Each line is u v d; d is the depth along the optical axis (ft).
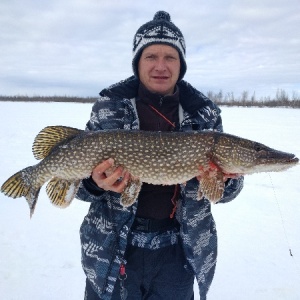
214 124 3.30
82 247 3.00
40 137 3.25
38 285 4.34
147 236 2.94
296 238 5.70
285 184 9.14
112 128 3.03
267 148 3.40
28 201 3.29
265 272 4.72
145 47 3.05
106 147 2.99
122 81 3.24
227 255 5.16
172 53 3.04
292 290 4.32
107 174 2.97
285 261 4.98
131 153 2.99
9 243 5.40
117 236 2.82
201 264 2.98
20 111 39.27
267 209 7.11
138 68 3.19
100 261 2.85
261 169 3.33
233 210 7.06
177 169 3.06
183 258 3.05
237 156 3.22
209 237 3.08
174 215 3.04
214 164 3.16
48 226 6.12
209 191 2.98
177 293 3.09
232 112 47.62
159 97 3.10
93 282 2.89
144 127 3.15
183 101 3.18
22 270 4.64
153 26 3.03
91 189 2.95
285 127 24.29
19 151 13.38
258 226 6.21
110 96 3.07
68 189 3.09
